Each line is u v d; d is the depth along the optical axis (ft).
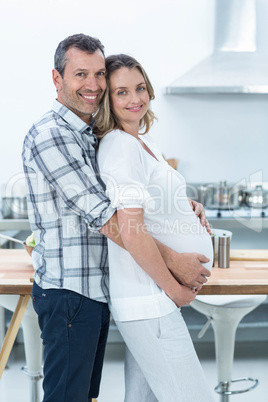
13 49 13.39
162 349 6.09
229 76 12.64
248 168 14.12
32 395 8.63
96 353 6.59
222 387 8.70
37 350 8.51
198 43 13.56
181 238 6.27
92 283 6.09
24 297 7.23
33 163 5.95
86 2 13.35
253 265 8.24
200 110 13.87
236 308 8.36
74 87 5.98
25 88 13.51
